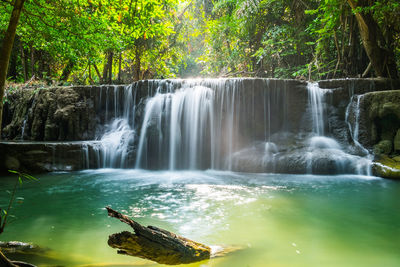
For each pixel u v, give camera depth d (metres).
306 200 5.40
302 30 15.09
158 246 2.49
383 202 5.25
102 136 10.93
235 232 3.76
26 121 11.81
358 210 4.78
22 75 19.78
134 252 2.38
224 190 6.28
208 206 5.04
